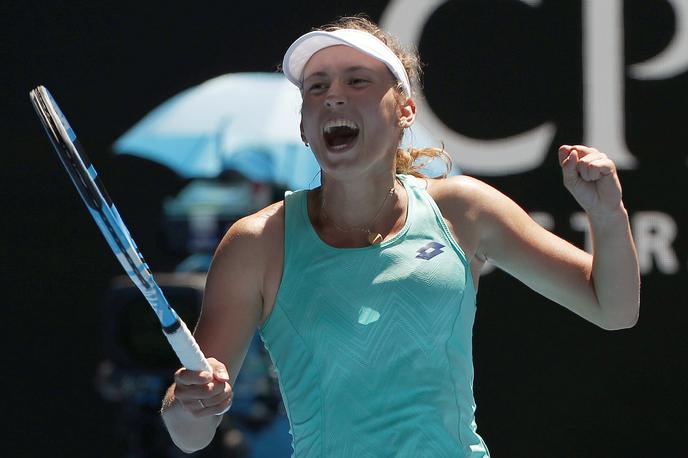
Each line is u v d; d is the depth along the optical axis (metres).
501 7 22.08
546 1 22.00
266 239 9.52
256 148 20.86
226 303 9.52
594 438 21.89
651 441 21.81
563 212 21.89
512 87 22.02
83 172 7.87
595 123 21.91
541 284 9.98
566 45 22.00
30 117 21.78
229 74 21.81
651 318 21.84
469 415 9.38
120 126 21.69
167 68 21.81
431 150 10.85
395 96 9.62
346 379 9.12
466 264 9.46
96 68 21.78
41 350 21.72
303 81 9.89
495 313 21.95
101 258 21.80
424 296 9.18
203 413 8.50
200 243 20.97
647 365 21.84
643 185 21.88
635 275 9.49
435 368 9.17
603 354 21.89
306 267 9.34
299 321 9.27
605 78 21.92
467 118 22.02
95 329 21.69
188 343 8.23
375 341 9.12
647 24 21.95
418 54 22.02
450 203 9.73
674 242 21.78
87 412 21.62
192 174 20.83
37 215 21.78
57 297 21.73
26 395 21.67
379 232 9.56
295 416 9.36
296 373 9.31
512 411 21.91
